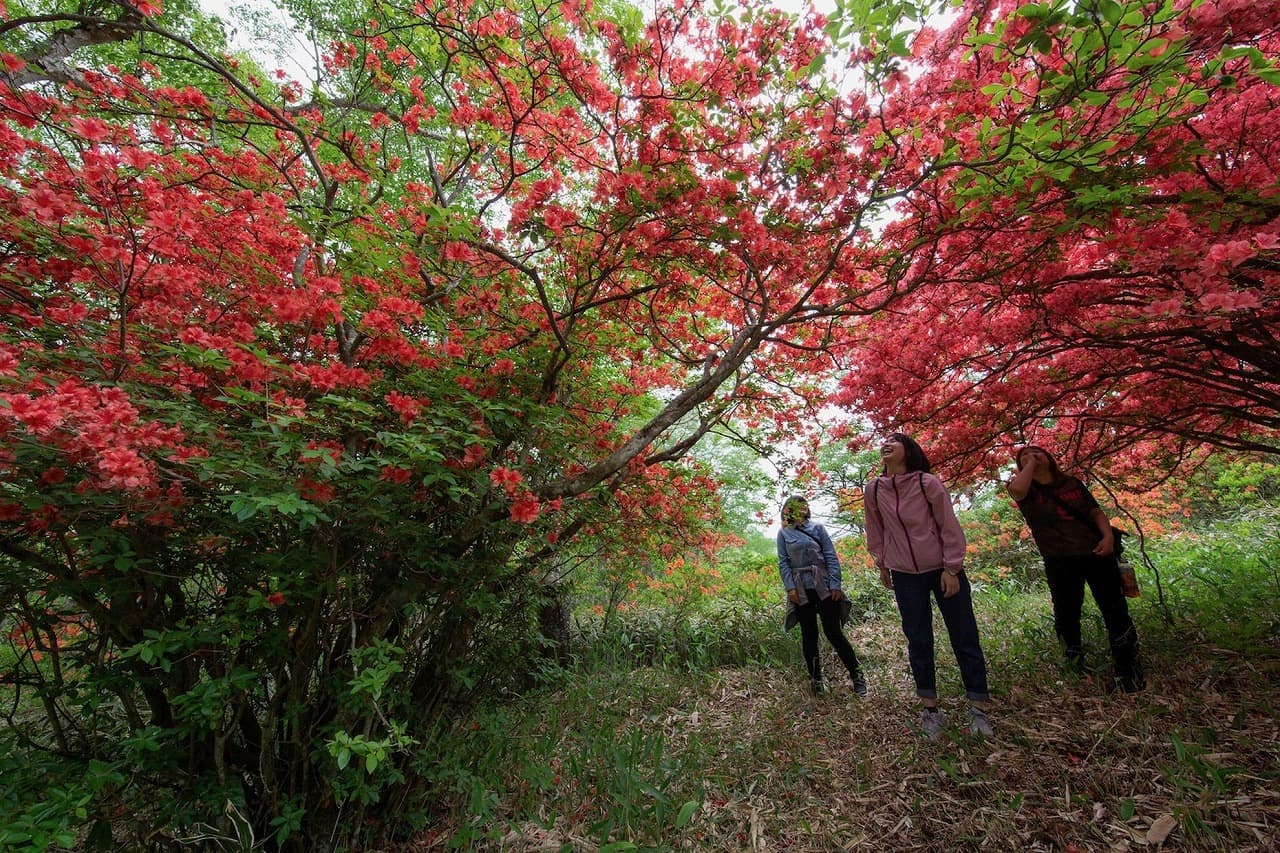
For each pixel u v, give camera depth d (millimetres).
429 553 2279
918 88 2514
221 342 1771
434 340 2670
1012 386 3340
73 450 1459
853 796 2281
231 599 1871
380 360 2361
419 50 3588
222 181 2504
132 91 2467
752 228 2463
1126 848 1700
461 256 2191
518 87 2734
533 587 2951
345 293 2326
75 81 2883
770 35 2600
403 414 1969
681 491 3900
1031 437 3973
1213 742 2139
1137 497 6082
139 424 1532
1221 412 3365
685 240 2561
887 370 3516
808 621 3695
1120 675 2740
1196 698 2502
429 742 2283
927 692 2682
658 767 2457
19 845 1371
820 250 3039
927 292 3312
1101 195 1812
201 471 1537
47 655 2082
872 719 3049
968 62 2326
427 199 2588
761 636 4855
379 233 2467
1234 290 2086
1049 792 2051
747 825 2150
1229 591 3680
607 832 2037
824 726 3057
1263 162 2088
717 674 4215
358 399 2199
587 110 2643
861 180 2621
